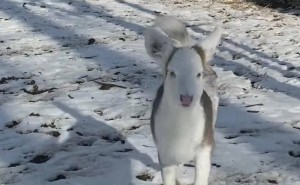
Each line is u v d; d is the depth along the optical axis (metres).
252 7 7.50
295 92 3.91
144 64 4.65
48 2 7.62
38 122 3.30
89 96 3.81
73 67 4.58
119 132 3.15
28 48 5.23
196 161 2.18
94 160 2.80
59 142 3.02
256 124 3.24
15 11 6.97
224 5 7.66
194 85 1.94
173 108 2.03
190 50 2.02
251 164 2.70
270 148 2.89
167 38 2.09
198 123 2.09
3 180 2.60
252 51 5.15
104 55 4.97
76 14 6.91
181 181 2.53
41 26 6.18
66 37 5.69
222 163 2.70
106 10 7.22
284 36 5.76
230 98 3.75
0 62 4.72
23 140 3.05
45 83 4.13
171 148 2.13
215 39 2.15
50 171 2.68
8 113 3.47
